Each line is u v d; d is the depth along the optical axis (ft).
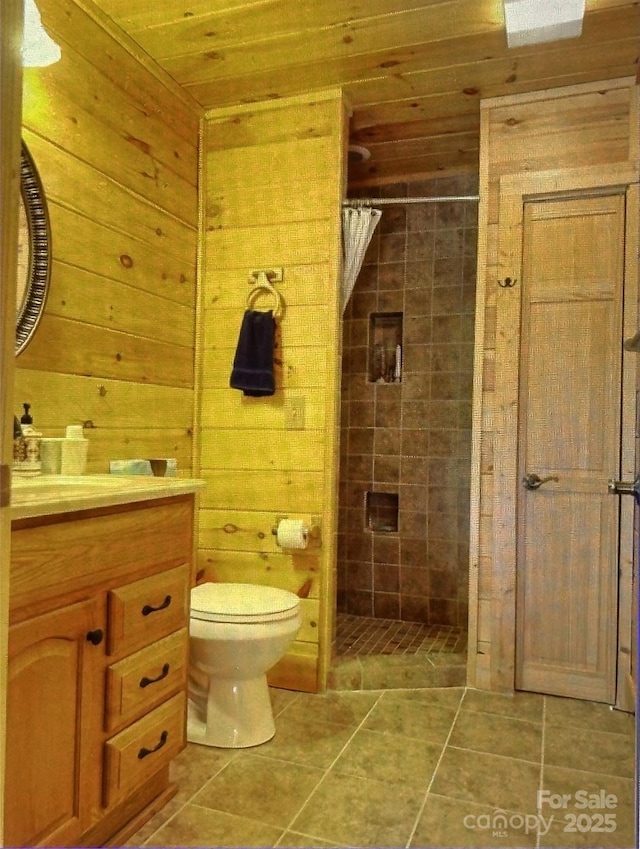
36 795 3.98
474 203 10.75
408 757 6.58
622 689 7.84
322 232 8.45
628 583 7.81
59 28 6.13
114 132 6.98
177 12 6.71
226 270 8.84
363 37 7.13
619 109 7.98
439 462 10.84
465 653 9.11
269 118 8.66
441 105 8.64
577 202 8.16
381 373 11.35
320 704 7.91
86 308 6.57
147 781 5.41
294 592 8.45
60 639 4.17
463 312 10.75
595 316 8.10
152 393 7.79
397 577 11.02
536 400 8.34
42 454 5.78
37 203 5.79
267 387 8.34
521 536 8.38
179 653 5.54
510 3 6.40
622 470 7.91
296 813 5.55
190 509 5.75
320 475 8.42
